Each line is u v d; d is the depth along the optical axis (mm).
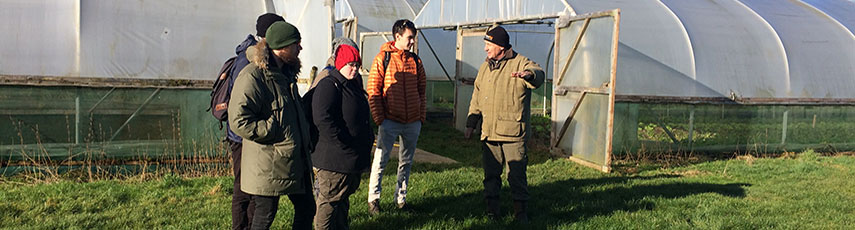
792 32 9859
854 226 4875
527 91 4684
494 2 10156
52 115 6094
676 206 5371
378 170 4809
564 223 4727
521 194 4719
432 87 13367
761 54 9375
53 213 4590
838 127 9773
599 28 7719
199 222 4422
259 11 7211
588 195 5805
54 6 6168
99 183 5598
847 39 10086
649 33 8836
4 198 4898
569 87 8422
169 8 6688
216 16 6926
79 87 6152
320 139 3656
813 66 9594
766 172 7391
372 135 3793
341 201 3861
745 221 4855
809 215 5188
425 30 13016
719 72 9000
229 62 3881
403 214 4836
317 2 7211
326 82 3598
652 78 8578
